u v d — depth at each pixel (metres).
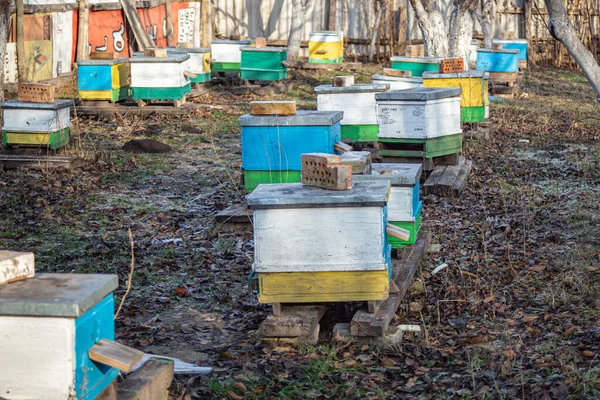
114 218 9.07
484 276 7.03
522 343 5.47
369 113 11.55
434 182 9.99
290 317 5.48
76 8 19.66
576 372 4.82
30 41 17.92
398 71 13.14
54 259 7.56
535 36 26.00
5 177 10.74
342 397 4.79
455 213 9.20
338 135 8.48
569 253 7.43
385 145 10.55
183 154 12.68
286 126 8.02
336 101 11.57
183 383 4.97
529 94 19.81
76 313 3.29
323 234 5.27
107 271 7.25
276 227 5.29
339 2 26.02
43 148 11.49
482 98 12.39
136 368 4.21
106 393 3.70
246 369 5.22
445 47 16.59
